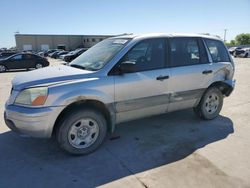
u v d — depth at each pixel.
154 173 3.18
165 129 4.69
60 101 3.28
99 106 3.75
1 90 8.96
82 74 3.54
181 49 4.45
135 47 3.91
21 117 3.25
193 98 4.70
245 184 2.93
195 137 4.31
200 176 3.10
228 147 3.91
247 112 5.74
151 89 4.05
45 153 3.75
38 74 3.67
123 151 3.80
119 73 3.73
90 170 3.27
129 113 3.98
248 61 24.12
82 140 3.65
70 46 68.25
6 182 3.00
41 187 2.91
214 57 4.93
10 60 16.80
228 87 5.19
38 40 64.38
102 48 4.31
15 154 3.72
